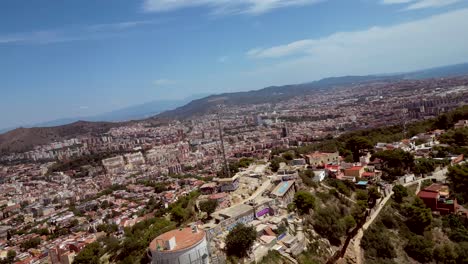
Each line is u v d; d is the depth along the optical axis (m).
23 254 162.12
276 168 147.88
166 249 68.75
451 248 96.88
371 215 110.94
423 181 130.88
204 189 125.19
